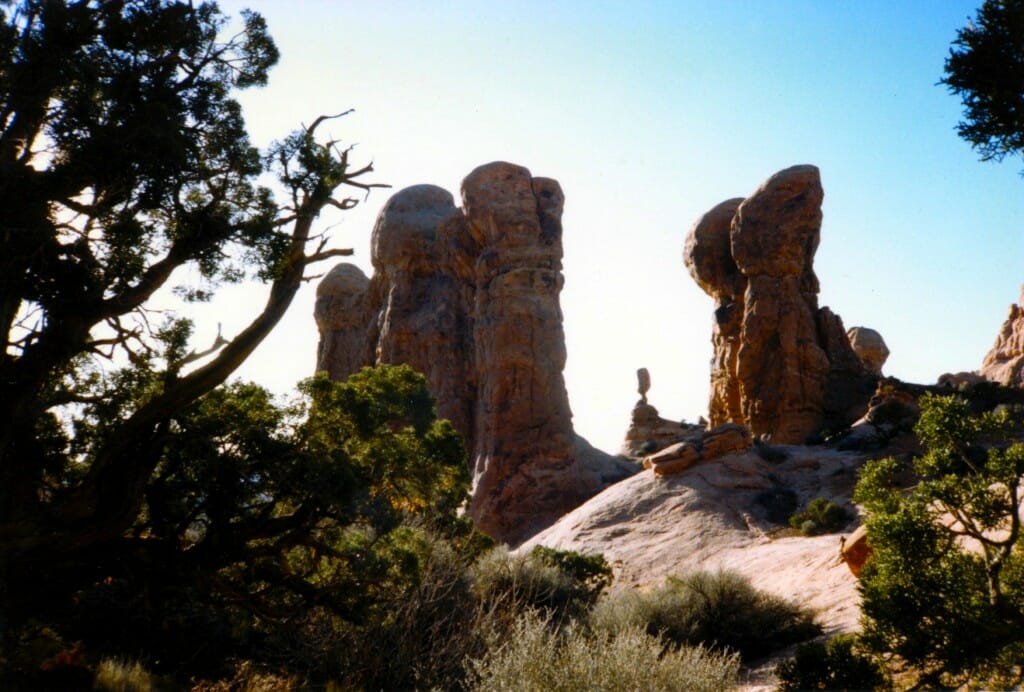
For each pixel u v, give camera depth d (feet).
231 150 51.93
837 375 209.87
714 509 143.74
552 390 197.26
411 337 221.87
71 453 51.93
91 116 47.96
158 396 47.16
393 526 53.31
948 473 42.50
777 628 74.13
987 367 314.35
